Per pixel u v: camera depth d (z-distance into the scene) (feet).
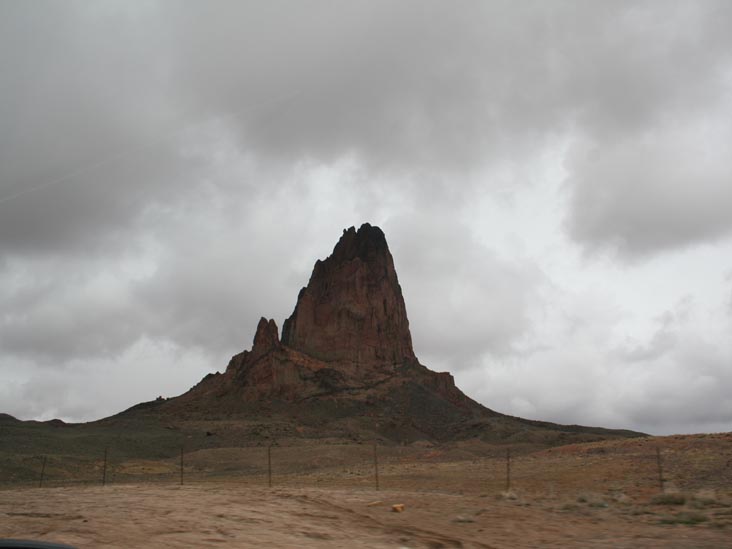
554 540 50.24
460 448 467.11
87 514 73.10
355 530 59.11
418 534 55.93
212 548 49.67
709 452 182.91
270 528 60.34
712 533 50.42
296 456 377.71
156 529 59.98
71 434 491.31
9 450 363.76
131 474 315.58
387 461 350.64
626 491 118.93
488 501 80.74
